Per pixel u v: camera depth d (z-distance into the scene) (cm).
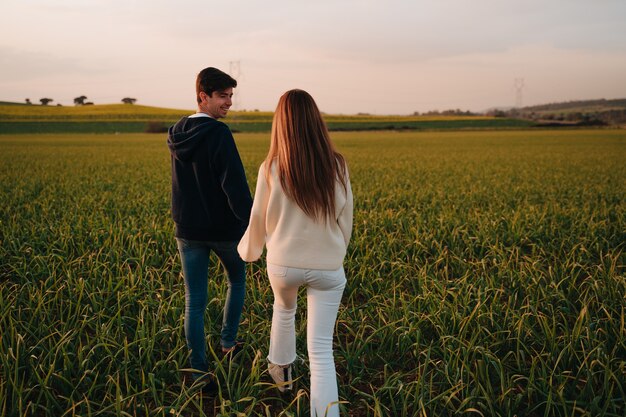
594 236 583
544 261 520
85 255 474
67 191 1012
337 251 225
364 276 435
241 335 333
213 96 252
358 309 382
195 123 250
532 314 336
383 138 5544
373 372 300
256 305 370
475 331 323
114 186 1143
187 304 269
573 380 282
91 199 865
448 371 280
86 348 285
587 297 398
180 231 262
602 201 885
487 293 397
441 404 258
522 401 268
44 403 260
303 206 215
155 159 2314
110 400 250
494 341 317
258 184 228
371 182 1242
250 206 247
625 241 587
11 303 351
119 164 1969
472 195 980
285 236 223
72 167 1791
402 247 541
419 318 344
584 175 1477
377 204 861
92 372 264
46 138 5466
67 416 244
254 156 2600
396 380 268
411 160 2266
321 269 220
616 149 3259
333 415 219
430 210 783
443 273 488
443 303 352
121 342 316
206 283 273
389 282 439
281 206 223
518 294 408
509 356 312
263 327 334
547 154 2742
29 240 525
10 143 4228
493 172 1609
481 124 9600
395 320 348
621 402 257
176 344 311
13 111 9575
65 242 502
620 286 399
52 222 644
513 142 4472
